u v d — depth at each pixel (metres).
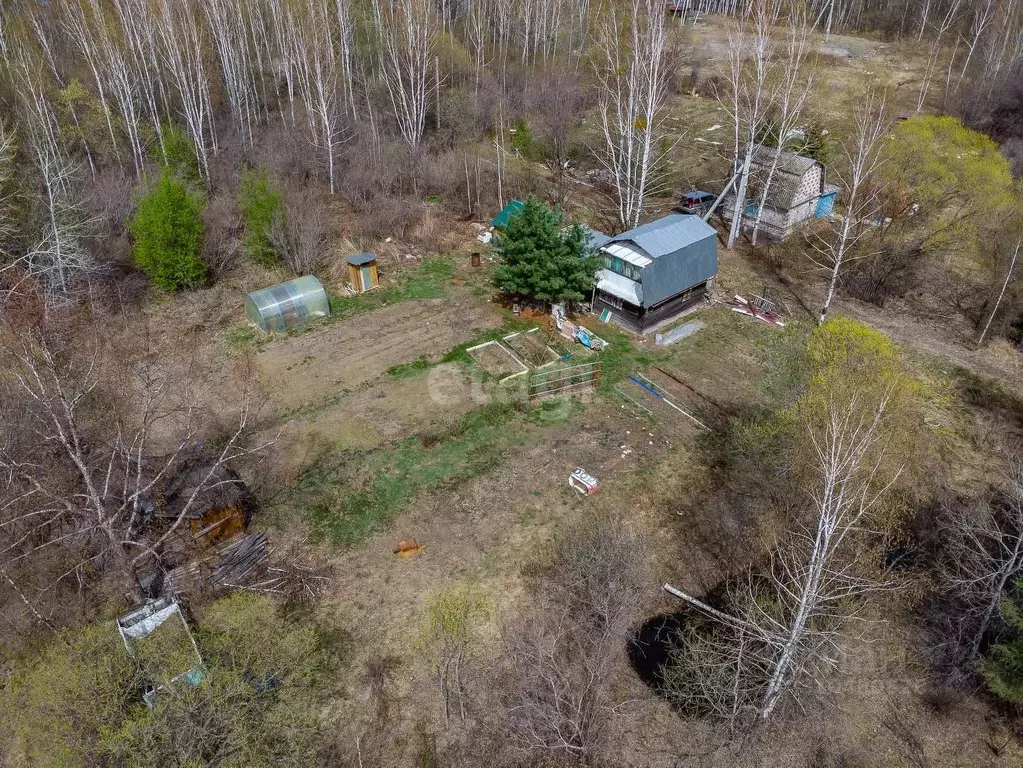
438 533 20.95
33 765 14.35
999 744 15.73
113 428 23.16
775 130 42.03
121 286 32.53
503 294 33.81
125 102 43.41
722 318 32.09
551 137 48.25
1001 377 28.12
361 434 24.72
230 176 42.53
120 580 18.34
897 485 19.64
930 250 34.59
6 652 17.14
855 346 20.75
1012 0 58.75
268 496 22.14
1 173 32.56
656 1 41.41
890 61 67.81
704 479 23.05
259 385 27.08
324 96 43.00
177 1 52.38
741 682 16.12
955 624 17.72
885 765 15.38
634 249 30.09
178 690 13.66
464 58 60.09
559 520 21.41
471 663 17.12
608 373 28.23
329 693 16.50
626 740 15.66
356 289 33.75
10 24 50.88
